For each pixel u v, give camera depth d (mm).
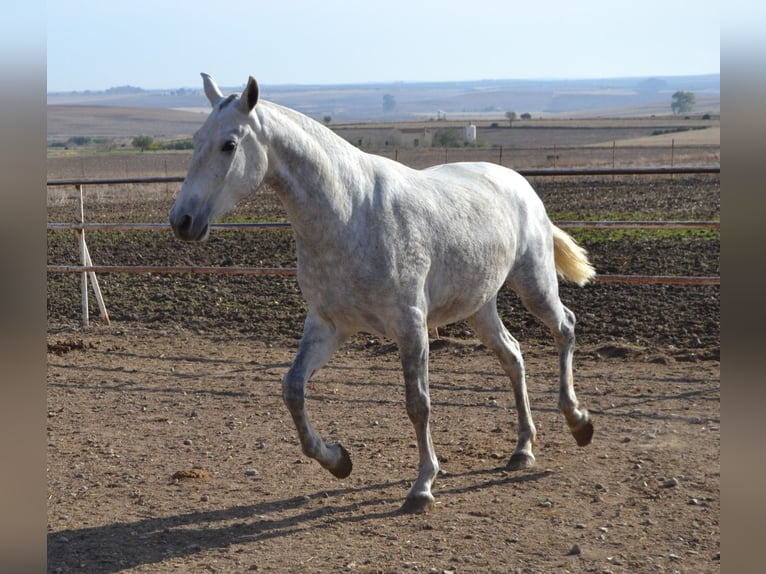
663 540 4199
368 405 6758
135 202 26703
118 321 10211
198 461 5586
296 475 5293
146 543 4309
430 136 94125
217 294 11414
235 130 4102
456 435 5996
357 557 4090
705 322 8969
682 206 20828
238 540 4324
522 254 5406
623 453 5508
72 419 6578
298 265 4574
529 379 7312
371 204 4445
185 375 7844
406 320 4496
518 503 4738
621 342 8391
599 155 58719
